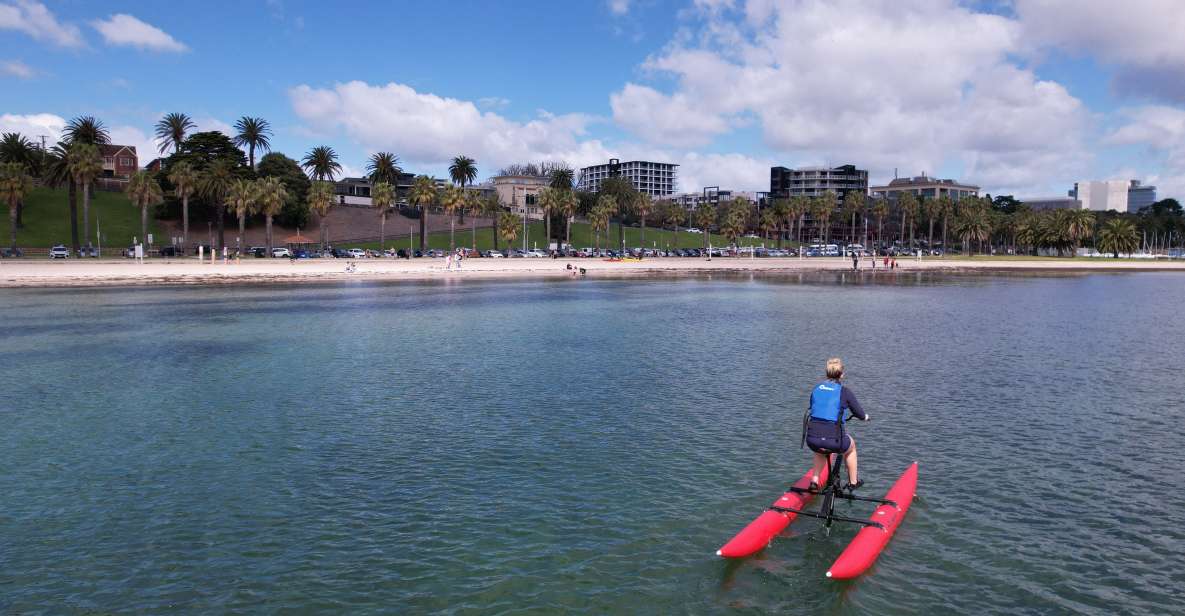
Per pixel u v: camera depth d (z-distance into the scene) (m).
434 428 17.95
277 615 9.09
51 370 26.22
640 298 60.44
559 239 175.25
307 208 153.88
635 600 9.49
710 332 37.38
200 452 15.99
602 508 12.59
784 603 9.45
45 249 117.31
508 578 10.07
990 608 9.32
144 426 18.23
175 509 12.63
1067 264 143.12
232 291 65.06
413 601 9.45
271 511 12.54
